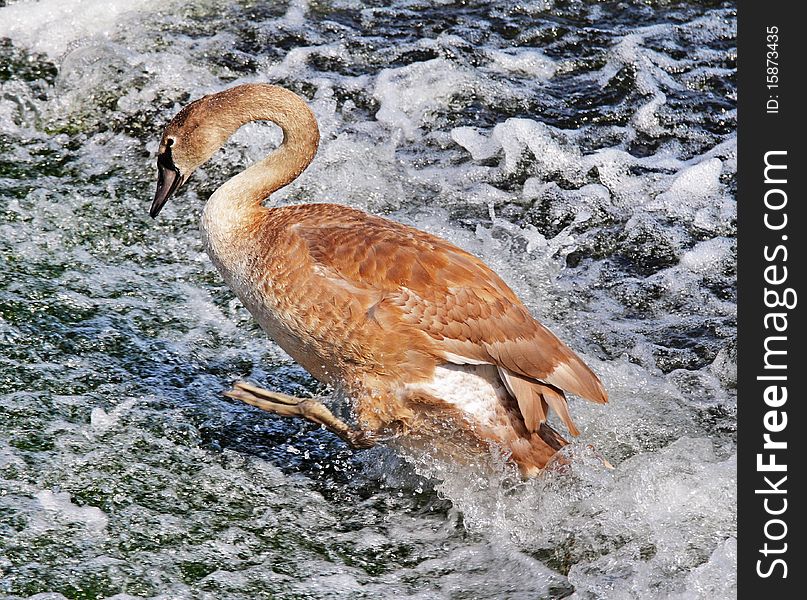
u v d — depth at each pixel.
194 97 12.32
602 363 9.23
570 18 14.09
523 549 7.38
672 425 8.67
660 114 12.43
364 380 7.41
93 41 13.02
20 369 8.46
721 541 7.45
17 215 10.36
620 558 7.29
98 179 11.05
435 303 7.18
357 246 7.32
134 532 7.15
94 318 9.20
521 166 11.64
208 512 7.45
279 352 9.14
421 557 7.30
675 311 10.01
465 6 14.28
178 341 9.11
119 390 8.43
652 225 10.96
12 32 12.99
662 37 13.72
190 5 13.76
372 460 8.06
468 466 7.75
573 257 10.62
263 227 7.54
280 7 13.99
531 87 12.85
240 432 8.23
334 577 7.05
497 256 10.48
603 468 7.73
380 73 12.78
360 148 11.65
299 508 7.62
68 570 6.77
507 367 7.29
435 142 11.96
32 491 7.34
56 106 12.06
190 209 10.79
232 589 6.83
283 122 8.05
